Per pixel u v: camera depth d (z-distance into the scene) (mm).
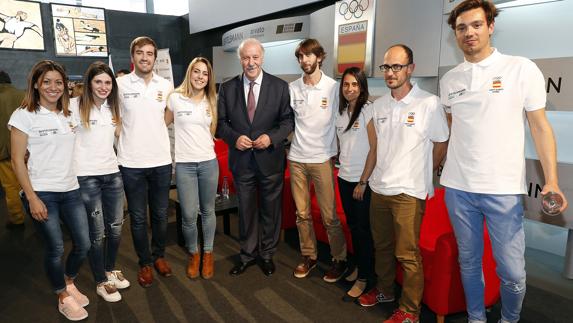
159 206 2516
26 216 4102
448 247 1996
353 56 3939
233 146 2514
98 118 2121
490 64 1632
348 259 2805
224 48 6668
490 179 1666
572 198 2545
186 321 2191
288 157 2617
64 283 2211
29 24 7340
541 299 2453
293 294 2475
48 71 1812
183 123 2385
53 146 1895
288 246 3260
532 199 2729
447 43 3117
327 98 2393
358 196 2223
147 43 2199
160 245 2686
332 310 2297
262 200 2645
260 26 5504
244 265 2760
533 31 2867
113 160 2217
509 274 1772
